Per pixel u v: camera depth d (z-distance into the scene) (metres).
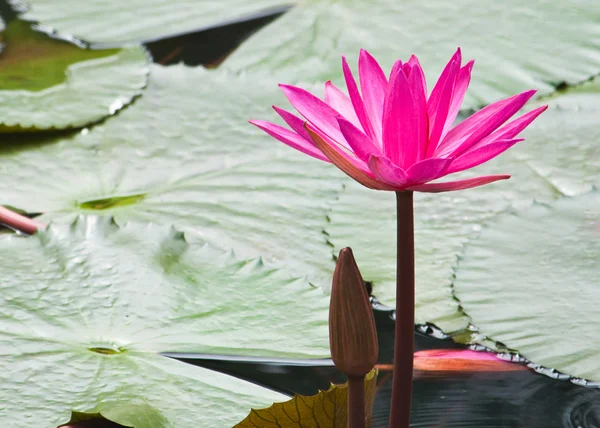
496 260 2.17
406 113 1.85
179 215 2.27
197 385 2.02
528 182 2.37
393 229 2.24
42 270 2.15
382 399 2.04
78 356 2.05
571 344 2.06
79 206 2.32
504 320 2.09
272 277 2.15
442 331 2.11
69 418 1.98
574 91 2.88
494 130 1.88
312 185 2.41
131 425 1.97
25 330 2.07
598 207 2.22
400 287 1.88
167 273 2.15
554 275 2.14
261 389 2.03
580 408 2.02
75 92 2.91
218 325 2.09
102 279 2.14
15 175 2.46
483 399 2.04
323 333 2.08
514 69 2.94
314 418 1.94
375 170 1.84
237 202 2.32
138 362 2.04
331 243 2.23
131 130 2.72
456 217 2.26
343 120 1.84
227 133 2.69
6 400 2.00
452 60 1.86
